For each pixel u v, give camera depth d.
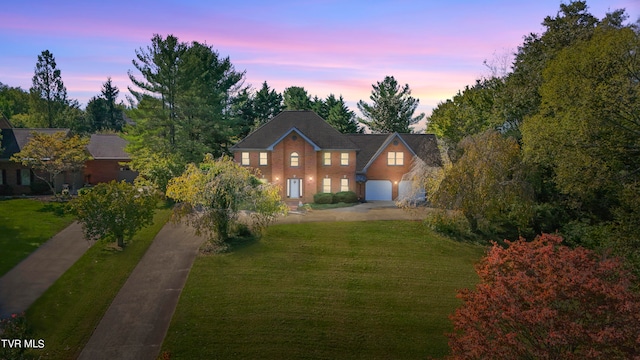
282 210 33.09
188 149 47.72
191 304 22.47
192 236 32.09
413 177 38.78
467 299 14.51
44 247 29.12
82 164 45.47
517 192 33.78
